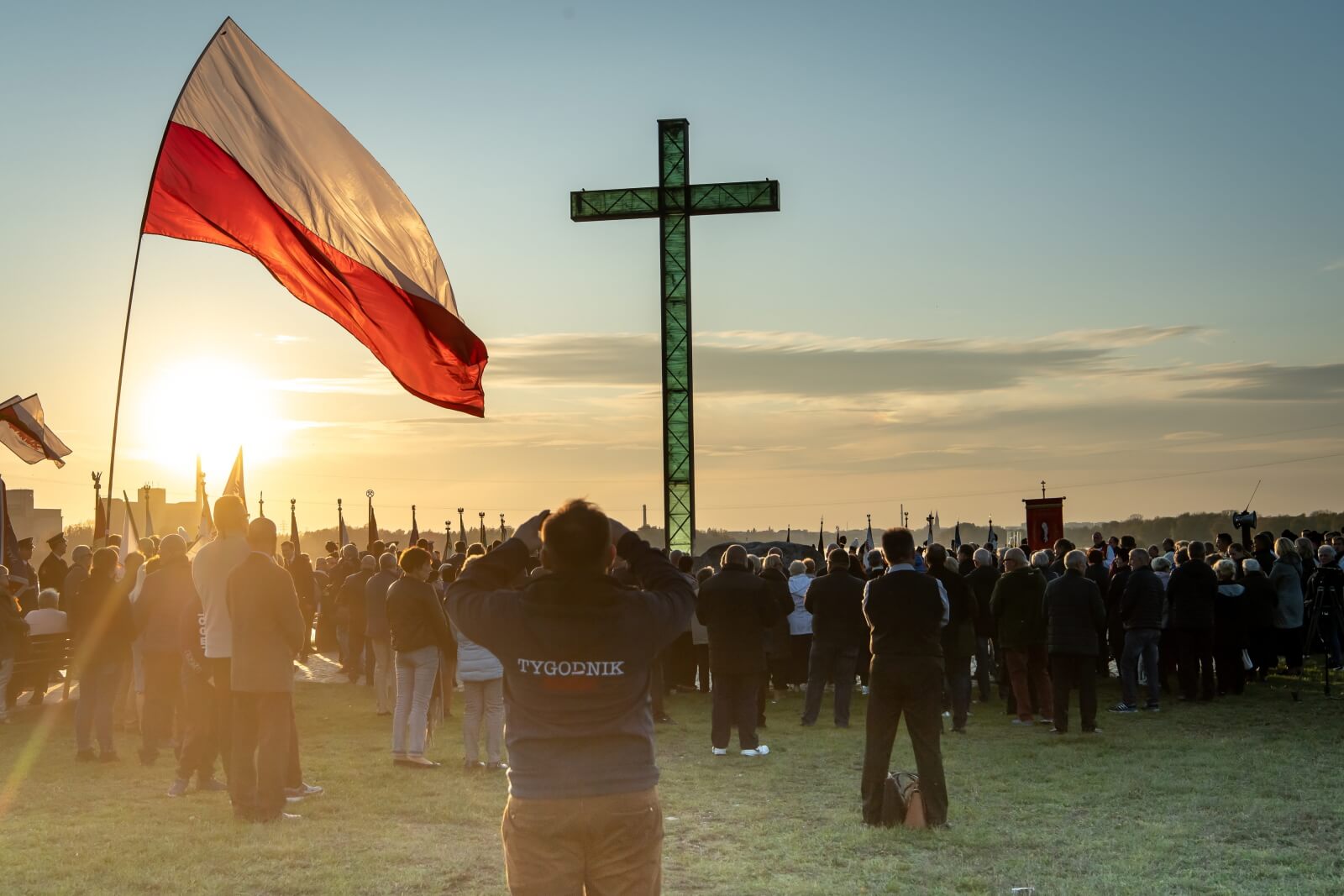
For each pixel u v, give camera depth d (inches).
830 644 590.6
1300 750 500.4
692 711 656.4
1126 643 632.4
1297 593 756.0
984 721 604.4
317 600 967.6
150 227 397.7
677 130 1353.3
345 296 409.1
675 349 1332.4
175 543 462.9
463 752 505.7
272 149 401.4
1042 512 1203.2
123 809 378.9
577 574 163.6
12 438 886.4
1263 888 298.2
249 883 296.4
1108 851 336.8
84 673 465.7
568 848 158.7
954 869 318.7
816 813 392.2
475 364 404.5
